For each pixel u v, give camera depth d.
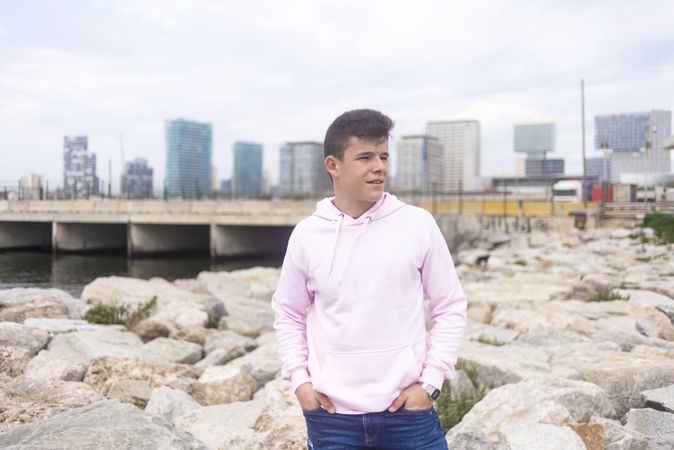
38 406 4.58
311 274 2.36
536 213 32.84
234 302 11.47
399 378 2.21
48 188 43.31
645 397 5.04
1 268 28.84
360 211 2.34
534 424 4.11
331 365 2.28
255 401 5.38
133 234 34.50
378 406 2.21
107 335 7.84
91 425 3.47
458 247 29.09
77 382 5.58
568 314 8.73
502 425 4.41
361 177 2.25
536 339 7.71
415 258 2.28
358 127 2.25
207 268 29.47
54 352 6.64
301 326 2.53
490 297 10.37
